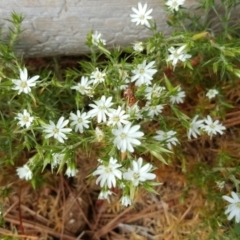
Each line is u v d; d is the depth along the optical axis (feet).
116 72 0.64
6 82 0.63
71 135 0.61
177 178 0.83
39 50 0.81
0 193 0.77
